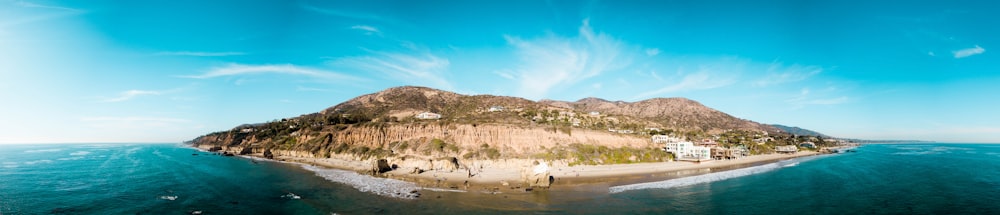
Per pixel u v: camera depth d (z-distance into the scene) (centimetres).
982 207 6050
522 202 6153
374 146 13450
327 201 6259
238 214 5597
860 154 19538
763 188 7544
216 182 8412
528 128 12212
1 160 15688
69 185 8106
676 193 6975
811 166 12125
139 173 10331
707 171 10288
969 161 14162
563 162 10975
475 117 16288
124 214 5616
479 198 6394
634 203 6188
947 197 6738
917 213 5725
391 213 5497
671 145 14138
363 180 8338
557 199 6388
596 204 6084
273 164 12644
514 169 10156
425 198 6388
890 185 7988
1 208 5950
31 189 7581
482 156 11212
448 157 10325
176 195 6912
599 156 11719
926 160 14725
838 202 6356
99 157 17862
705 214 5603
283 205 6072
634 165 11394
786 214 5631
